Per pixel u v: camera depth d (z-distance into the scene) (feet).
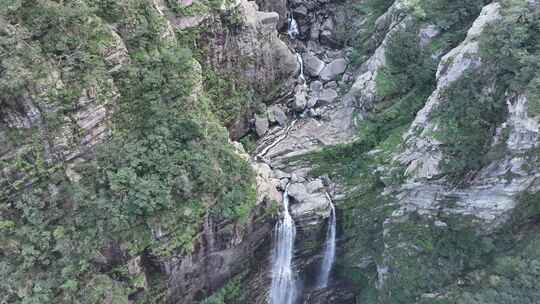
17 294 53.98
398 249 80.53
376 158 82.48
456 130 70.38
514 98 65.51
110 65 59.47
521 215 74.13
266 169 81.56
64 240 56.08
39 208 55.67
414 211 79.05
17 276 54.08
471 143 69.77
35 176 55.16
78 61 56.34
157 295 66.74
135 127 62.75
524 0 67.26
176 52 66.85
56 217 56.75
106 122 59.72
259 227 74.74
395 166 78.18
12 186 53.83
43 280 55.36
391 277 81.56
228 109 84.53
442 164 71.72
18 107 52.70
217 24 79.20
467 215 75.36
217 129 71.36
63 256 56.29
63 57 55.47
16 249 54.39
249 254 76.54
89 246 57.72
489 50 67.87
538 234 73.77
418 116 75.87
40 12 53.62
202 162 65.36
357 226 84.53
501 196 71.26
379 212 82.89
